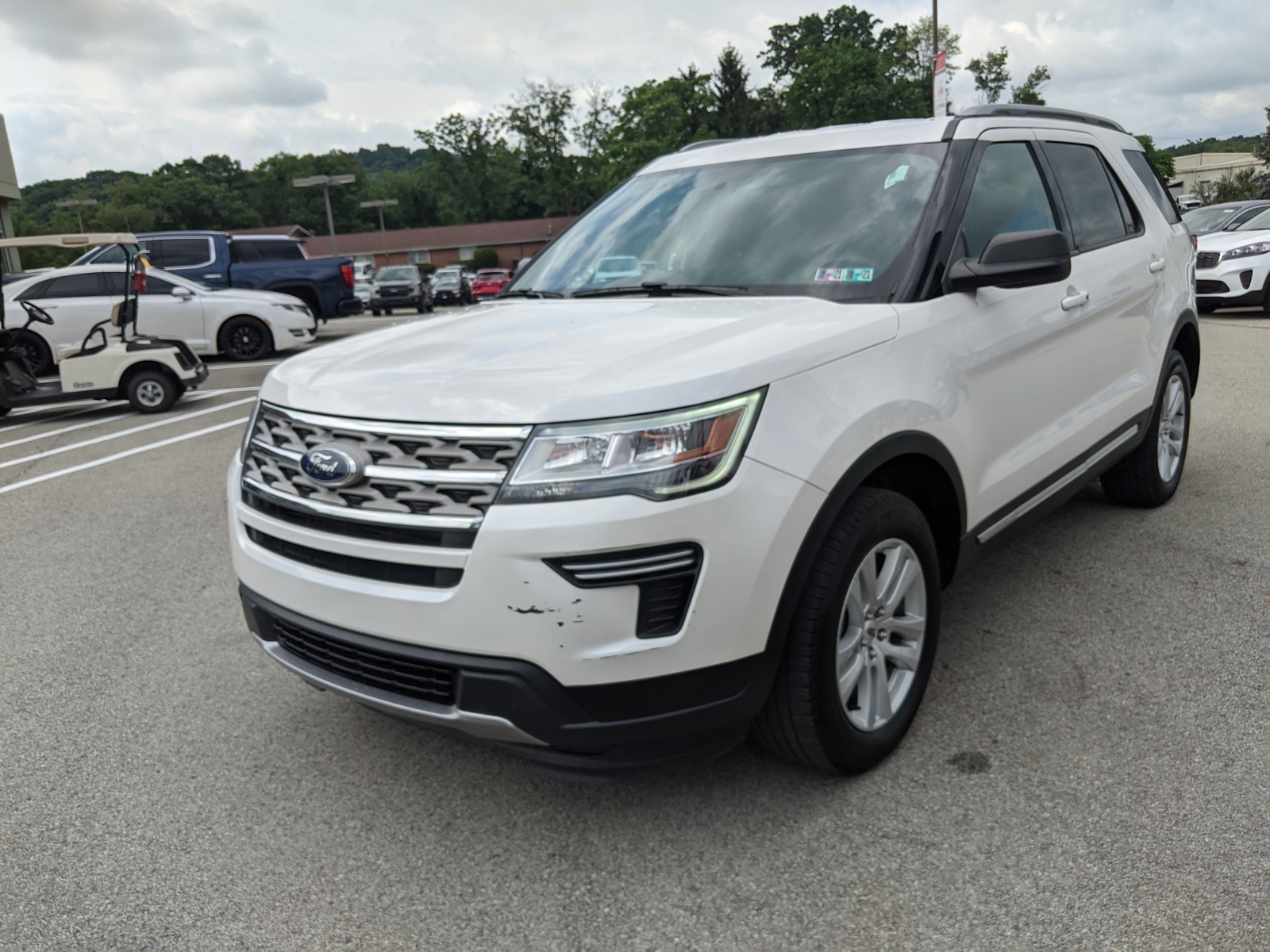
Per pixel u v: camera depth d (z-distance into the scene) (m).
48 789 2.87
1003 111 3.59
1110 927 2.05
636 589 2.13
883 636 2.68
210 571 4.89
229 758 3.03
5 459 8.32
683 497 2.12
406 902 2.30
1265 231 12.98
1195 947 1.97
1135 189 4.37
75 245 9.66
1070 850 2.31
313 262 16.81
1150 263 4.20
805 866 2.33
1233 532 4.36
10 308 13.08
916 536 2.68
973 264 2.88
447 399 2.26
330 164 115.00
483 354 2.54
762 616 2.25
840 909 2.18
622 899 2.27
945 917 2.12
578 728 2.17
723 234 3.33
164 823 2.68
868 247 2.99
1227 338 10.97
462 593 2.15
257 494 2.58
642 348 2.42
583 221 3.95
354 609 2.32
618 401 2.14
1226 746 2.70
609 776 2.27
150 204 107.50
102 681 3.63
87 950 2.17
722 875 2.33
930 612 2.80
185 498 6.48
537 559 2.10
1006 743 2.80
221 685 3.55
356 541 2.30
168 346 10.30
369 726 3.20
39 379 12.58
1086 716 2.91
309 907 2.30
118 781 2.91
